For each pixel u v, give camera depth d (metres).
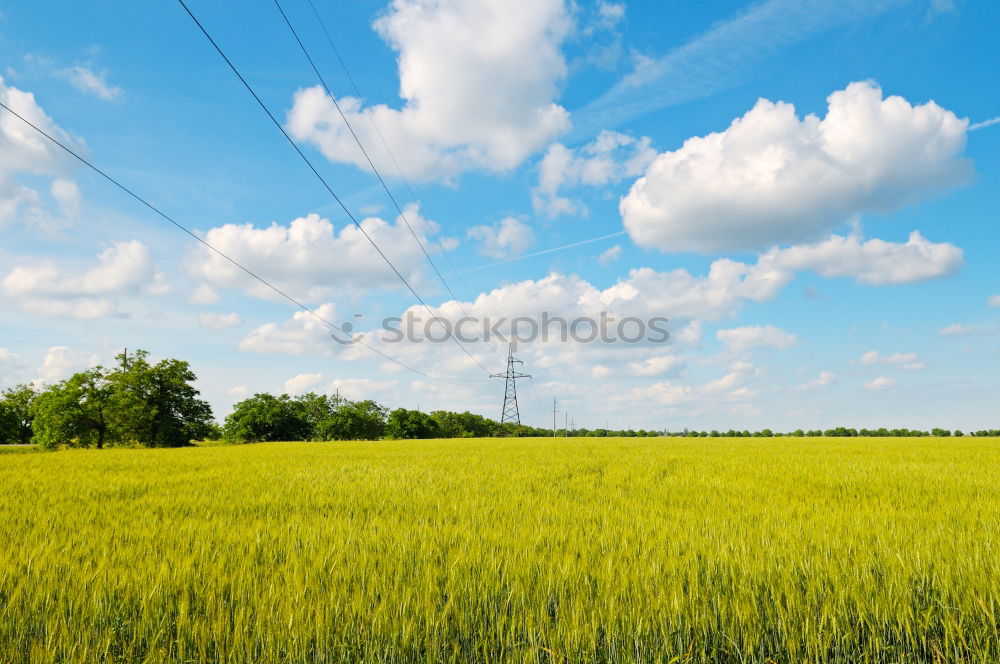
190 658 2.76
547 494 8.33
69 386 52.56
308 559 4.19
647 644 2.78
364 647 2.76
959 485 9.36
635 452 21.31
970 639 2.82
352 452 22.52
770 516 6.13
